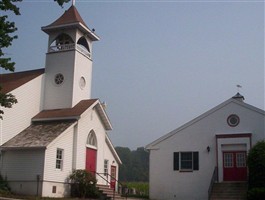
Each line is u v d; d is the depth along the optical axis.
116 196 29.08
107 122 33.50
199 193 31.78
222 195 29.08
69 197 27.47
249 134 30.97
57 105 32.53
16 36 16.97
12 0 16.70
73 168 29.16
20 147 26.80
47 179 26.45
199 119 33.03
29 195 26.00
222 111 32.34
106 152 35.16
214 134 32.25
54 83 33.16
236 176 30.83
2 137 27.94
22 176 26.73
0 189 25.84
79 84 33.31
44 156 26.41
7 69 16.97
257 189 26.16
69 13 34.53
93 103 31.64
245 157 30.91
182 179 32.59
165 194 32.88
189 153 32.84
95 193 27.80
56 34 34.19
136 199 30.38
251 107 31.45
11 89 29.25
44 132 28.80
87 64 34.72
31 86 31.45
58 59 33.47
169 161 33.34
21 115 30.00
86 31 34.28
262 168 27.27
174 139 33.56
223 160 31.52
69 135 29.23
